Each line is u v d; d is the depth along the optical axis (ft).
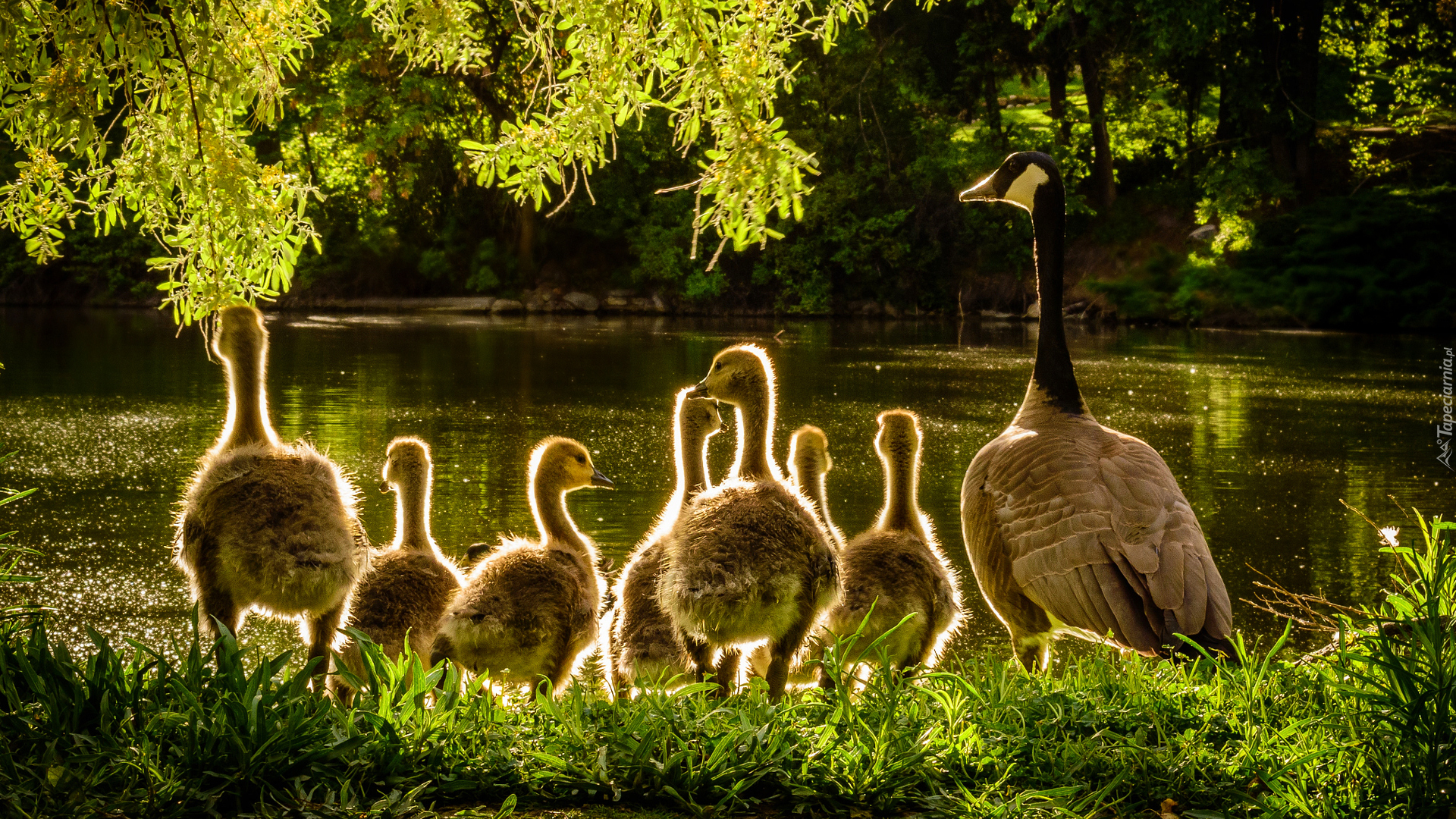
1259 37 178.70
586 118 18.95
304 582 21.25
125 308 190.49
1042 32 175.01
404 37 20.07
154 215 23.07
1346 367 118.01
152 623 36.09
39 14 20.16
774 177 16.84
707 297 193.57
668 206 196.44
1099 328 172.14
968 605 41.50
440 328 159.22
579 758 16.55
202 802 14.89
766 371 23.31
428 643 25.50
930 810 15.71
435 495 54.75
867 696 19.24
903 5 199.82
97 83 20.34
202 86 21.33
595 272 201.87
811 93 190.08
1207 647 21.81
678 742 16.60
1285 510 55.16
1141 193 194.90
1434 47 191.01
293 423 75.82
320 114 181.68
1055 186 29.14
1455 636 18.20
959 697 19.08
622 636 23.76
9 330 143.64
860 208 193.98
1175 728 18.47
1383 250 168.25
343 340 137.18
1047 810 15.66
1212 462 67.46
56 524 47.88
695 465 26.17
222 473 21.48
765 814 15.61
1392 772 16.08
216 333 23.40
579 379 101.60
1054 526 23.43
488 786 15.85
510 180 19.26
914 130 193.57
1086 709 19.02
